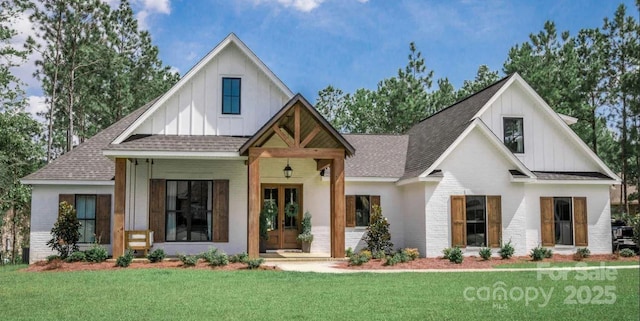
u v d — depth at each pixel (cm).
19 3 2973
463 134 1995
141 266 1656
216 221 1989
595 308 1030
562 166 2206
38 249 1984
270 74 1988
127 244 1850
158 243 1955
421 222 2012
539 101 2188
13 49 2723
